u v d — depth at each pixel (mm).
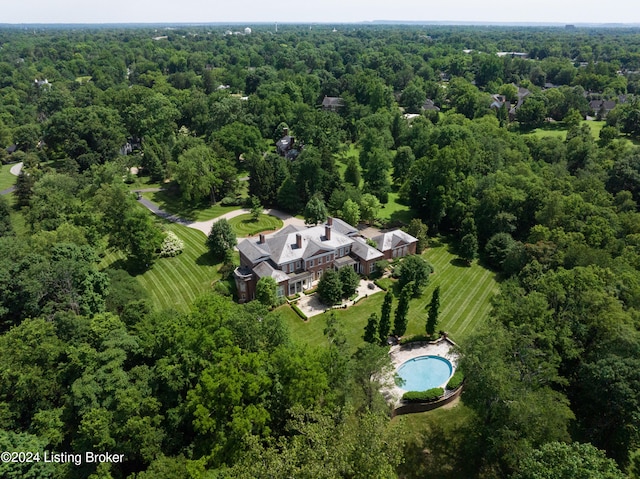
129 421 36312
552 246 69562
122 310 58406
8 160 137500
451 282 75812
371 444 31453
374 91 163625
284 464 29156
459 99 164500
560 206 77188
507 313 50344
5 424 40312
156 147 126250
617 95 176125
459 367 43531
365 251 76875
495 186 88062
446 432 46469
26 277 53719
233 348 40125
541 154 114562
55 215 82438
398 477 41562
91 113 136375
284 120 157125
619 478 29031
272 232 93625
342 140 144375
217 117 143750
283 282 69625
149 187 117812
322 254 74750
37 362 44219
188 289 72500
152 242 77062
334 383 42594
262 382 38781
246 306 49062
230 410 38219
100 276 58469
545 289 52562
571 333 47438
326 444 31188
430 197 94062
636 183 88938
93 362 42438
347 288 69938
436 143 114312
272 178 106500
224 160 110125
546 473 30328
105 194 80438
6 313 53562
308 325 63719
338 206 98000
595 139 128625
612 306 46844
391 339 60125
